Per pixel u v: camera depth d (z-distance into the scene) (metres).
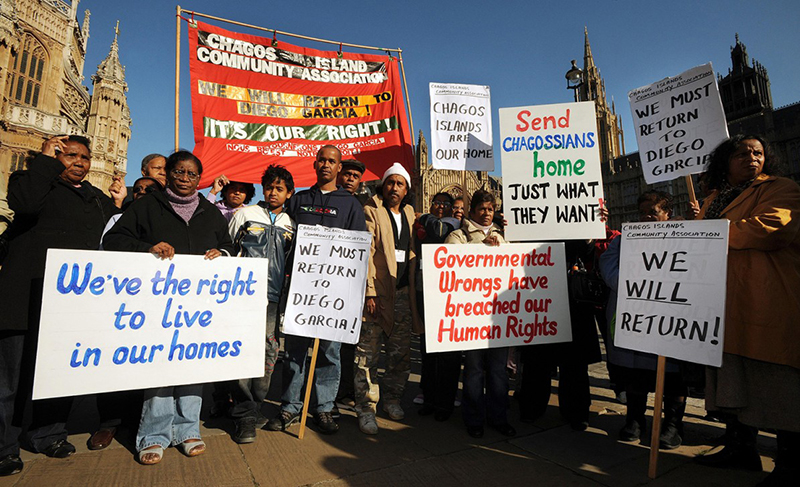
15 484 2.31
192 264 2.83
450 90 4.86
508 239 3.87
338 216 3.52
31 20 28.33
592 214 3.77
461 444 3.11
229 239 3.28
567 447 3.10
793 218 2.33
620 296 2.92
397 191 3.85
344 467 2.65
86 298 2.50
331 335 3.16
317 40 5.34
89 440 2.90
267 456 2.78
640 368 3.16
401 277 3.76
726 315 2.54
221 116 4.73
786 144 45.50
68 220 2.82
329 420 3.25
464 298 3.37
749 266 2.49
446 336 3.27
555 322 3.55
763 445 3.21
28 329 2.62
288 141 4.98
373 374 3.49
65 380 2.40
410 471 2.63
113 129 37.66
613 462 2.84
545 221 3.84
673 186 51.59
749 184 2.76
